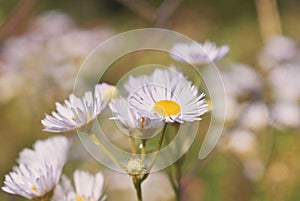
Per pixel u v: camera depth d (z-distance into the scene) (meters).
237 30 0.97
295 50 0.55
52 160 0.26
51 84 0.50
